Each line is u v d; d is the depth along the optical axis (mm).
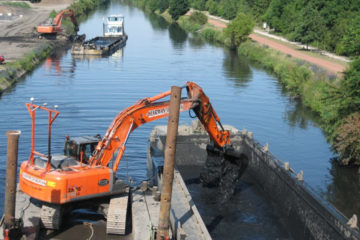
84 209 21531
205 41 103938
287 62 66312
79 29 110000
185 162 32562
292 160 33469
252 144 31453
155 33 115812
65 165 19359
